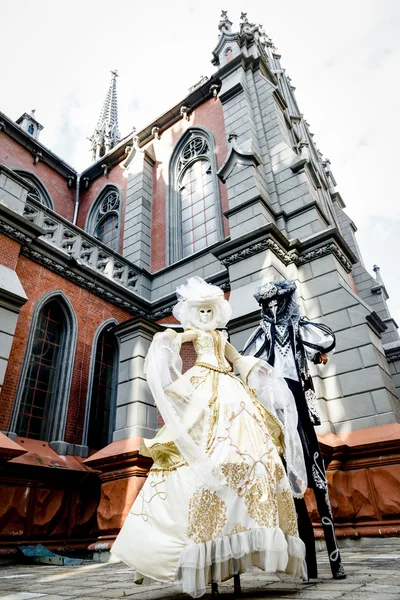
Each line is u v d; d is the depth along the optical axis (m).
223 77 13.95
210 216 12.91
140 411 6.86
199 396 2.22
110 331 9.78
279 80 19.61
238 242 8.73
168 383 2.29
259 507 1.79
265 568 1.66
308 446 2.61
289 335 2.98
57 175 17.19
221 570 1.72
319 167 19.55
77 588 2.70
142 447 2.17
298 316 3.06
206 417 2.12
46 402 7.99
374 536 5.35
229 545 1.70
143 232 13.68
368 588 1.84
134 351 7.52
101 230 16.02
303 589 1.94
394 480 5.58
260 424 2.19
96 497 7.21
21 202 8.29
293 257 8.68
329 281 8.17
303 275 8.62
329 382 7.18
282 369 2.85
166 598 1.99
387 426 6.27
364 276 15.71
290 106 19.50
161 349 2.37
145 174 15.07
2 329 6.71
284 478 2.07
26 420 7.46
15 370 7.35
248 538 1.72
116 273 11.05
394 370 12.37
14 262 7.69
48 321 8.57
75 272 9.26
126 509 5.52
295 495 2.37
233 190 10.11
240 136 11.74
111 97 25.86
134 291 11.67
